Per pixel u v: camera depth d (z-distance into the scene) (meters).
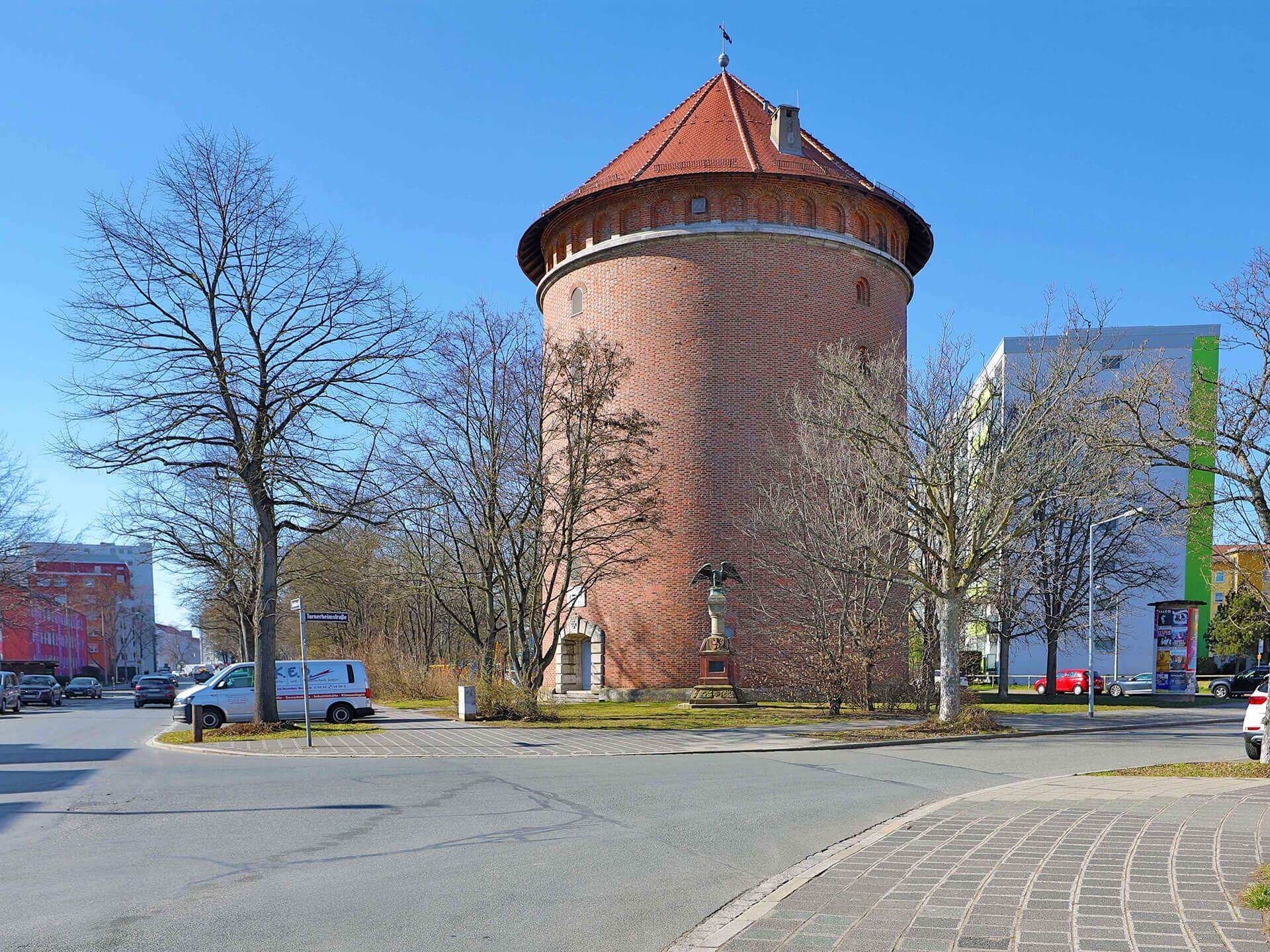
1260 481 15.23
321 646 53.56
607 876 8.20
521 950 6.26
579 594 27.64
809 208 34.50
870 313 35.47
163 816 11.41
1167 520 20.77
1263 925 6.25
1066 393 20.97
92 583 97.31
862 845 9.09
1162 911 6.62
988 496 21.59
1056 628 38.94
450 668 35.84
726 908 7.20
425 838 9.88
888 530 22.59
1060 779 13.84
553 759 17.44
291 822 10.87
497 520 27.34
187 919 6.97
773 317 33.69
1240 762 15.41
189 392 21.53
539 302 42.38
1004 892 7.21
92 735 25.38
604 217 35.88
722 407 33.38
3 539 45.44
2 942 6.45
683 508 33.19
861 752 18.31
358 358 23.00
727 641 29.48
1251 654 54.00
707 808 11.70
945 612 22.03
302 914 7.07
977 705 26.62
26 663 78.75
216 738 21.69
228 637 83.31
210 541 34.84
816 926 6.46
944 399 23.05
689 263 34.06
